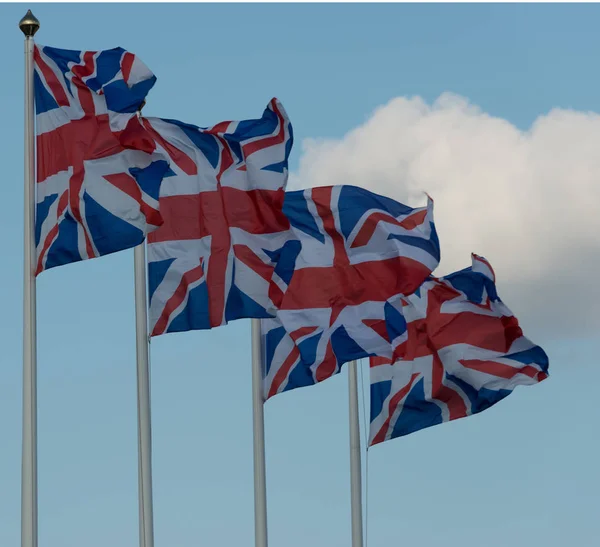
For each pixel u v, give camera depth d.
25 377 36.25
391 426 50.78
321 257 45.78
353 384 50.66
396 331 45.56
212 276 41.62
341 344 45.31
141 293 41.03
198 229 41.81
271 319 45.56
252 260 41.84
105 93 38.62
